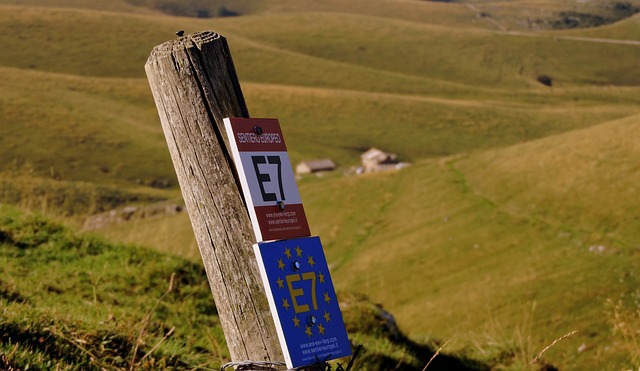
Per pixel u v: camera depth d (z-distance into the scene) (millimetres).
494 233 66938
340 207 87438
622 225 61125
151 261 9625
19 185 84438
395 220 80312
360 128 149625
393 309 59625
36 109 135000
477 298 54000
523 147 87188
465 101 178875
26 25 188125
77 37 187000
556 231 63875
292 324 3270
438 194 82062
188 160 3516
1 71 153500
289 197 3455
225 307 3498
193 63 3504
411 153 141000
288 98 159500
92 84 156875
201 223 3516
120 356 5812
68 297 7770
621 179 68562
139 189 113062
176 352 6336
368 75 195625
